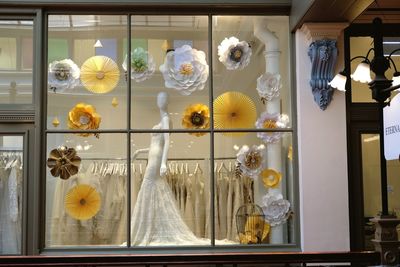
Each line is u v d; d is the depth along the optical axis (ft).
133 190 18.01
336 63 17.62
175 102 18.37
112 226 17.83
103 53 18.42
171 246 17.65
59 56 18.26
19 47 17.99
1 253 17.47
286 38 18.43
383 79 13.67
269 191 18.08
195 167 18.13
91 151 18.08
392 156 12.84
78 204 17.85
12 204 17.62
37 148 17.54
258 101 18.38
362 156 18.20
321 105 17.48
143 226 17.83
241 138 18.26
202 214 17.95
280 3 18.06
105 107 18.26
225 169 18.13
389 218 13.51
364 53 18.52
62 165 17.94
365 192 18.19
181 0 17.98
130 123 18.22
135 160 18.11
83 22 18.38
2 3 17.62
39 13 17.90
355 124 18.15
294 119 17.97
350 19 17.04
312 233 17.28
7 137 17.78
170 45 18.53
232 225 17.94
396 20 18.54
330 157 17.47
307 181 17.39
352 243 17.78
